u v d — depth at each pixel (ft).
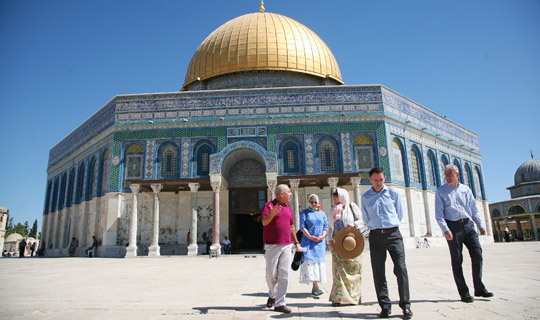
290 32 87.10
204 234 70.23
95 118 82.38
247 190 73.00
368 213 15.78
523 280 22.02
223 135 71.92
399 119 76.54
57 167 102.27
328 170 70.79
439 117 90.02
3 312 15.29
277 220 16.42
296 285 23.63
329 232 18.10
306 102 73.20
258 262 45.55
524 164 161.17
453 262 16.99
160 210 71.10
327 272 31.58
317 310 15.61
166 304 17.06
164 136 72.33
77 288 22.82
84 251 76.13
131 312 15.24
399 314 14.46
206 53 87.10
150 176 70.59
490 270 27.81
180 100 73.82
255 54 82.94
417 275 26.25
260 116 72.49
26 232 252.83
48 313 15.08
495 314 13.66
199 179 65.46
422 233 75.82
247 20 89.15
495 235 151.74
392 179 70.54
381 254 15.06
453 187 17.89
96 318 14.16
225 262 46.73
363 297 18.72
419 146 80.94
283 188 17.46
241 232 95.30
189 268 37.93
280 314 14.84
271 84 83.71
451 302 16.21
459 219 17.46
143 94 74.38
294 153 71.87
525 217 142.72
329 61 90.22
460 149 96.43
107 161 74.74
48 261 56.80
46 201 106.11
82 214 79.51
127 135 72.59
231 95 73.67
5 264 49.19
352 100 73.46
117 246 68.28
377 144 71.51
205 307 16.25
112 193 70.38
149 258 59.31
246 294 19.98
